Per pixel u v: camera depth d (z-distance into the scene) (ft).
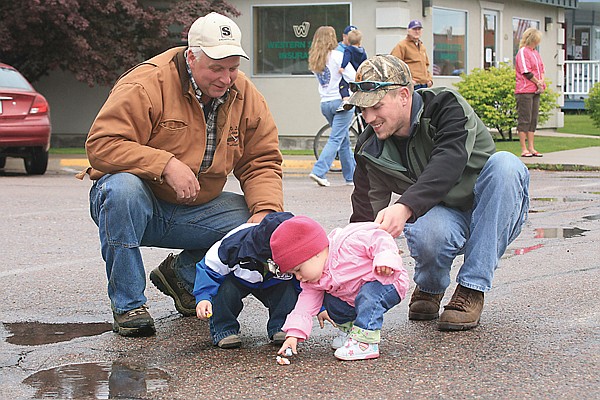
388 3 64.69
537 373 14.07
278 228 14.58
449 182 15.72
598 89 84.79
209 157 17.38
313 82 67.10
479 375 14.06
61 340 16.75
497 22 78.28
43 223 31.81
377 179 17.28
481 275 16.83
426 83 55.16
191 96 16.79
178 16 64.18
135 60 65.62
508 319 17.67
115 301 17.02
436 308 17.87
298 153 63.21
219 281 15.69
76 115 71.87
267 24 67.92
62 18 61.11
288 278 15.83
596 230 29.09
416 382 13.79
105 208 16.66
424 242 16.92
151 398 13.25
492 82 69.36
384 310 15.10
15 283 21.90
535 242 26.84
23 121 49.08
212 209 17.95
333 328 17.52
